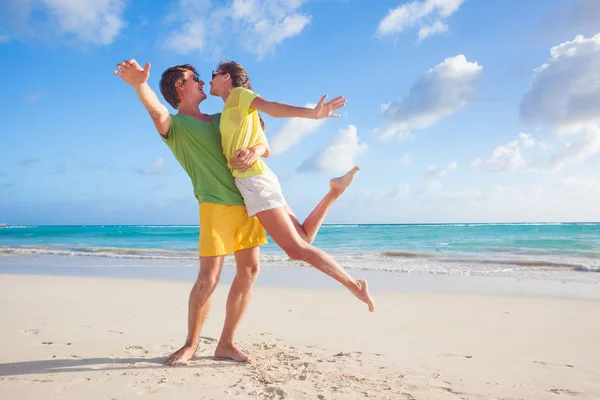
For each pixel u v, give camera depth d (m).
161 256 15.79
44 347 3.78
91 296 6.91
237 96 3.14
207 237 3.20
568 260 13.02
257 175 3.14
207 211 3.21
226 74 3.38
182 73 3.42
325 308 5.99
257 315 5.49
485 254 15.36
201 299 3.28
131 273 10.66
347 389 2.83
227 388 2.81
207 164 3.22
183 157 3.28
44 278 9.42
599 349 3.95
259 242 3.42
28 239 30.06
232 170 3.18
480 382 3.06
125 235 34.19
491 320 5.22
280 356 3.60
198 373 3.10
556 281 8.94
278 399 2.66
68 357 3.48
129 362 3.36
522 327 4.85
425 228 38.91
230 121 3.15
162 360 3.42
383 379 3.07
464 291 7.68
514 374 3.25
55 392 2.72
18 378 2.97
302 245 3.04
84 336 4.19
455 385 2.99
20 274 10.59
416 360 3.57
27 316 5.18
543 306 6.15
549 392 2.89
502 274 10.11
